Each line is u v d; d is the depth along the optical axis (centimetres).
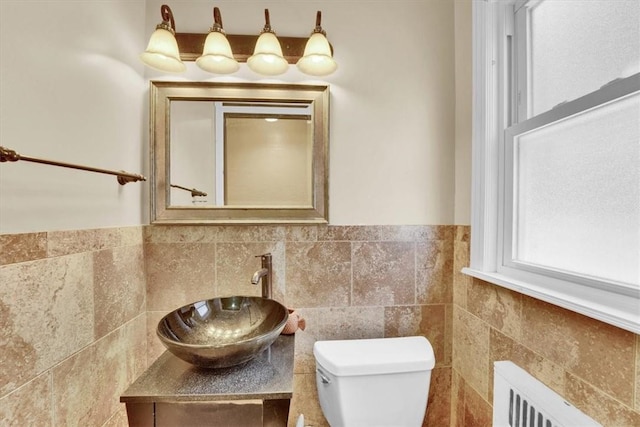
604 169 72
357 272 125
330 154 125
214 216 120
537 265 91
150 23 120
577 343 71
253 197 122
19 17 65
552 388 77
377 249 126
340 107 126
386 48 127
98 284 89
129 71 109
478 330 110
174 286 119
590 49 77
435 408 128
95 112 90
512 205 102
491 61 109
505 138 106
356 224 126
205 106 121
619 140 69
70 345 78
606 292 68
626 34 68
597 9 75
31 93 68
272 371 80
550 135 89
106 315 93
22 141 66
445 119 129
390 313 126
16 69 65
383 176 127
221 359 74
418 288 128
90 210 87
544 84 93
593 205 75
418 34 128
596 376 66
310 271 124
